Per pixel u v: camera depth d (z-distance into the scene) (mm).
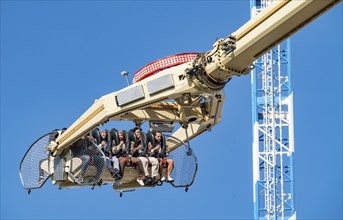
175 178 38719
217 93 35594
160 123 38156
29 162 39688
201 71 33625
